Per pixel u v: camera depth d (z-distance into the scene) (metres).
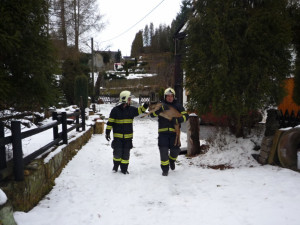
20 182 3.22
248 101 4.98
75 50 24.72
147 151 7.38
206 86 5.33
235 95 4.96
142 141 9.10
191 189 3.99
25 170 3.48
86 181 4.57
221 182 4.15
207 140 6.11
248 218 2.90
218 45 4.95
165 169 4.82
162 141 4.90
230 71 5.09
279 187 3.66
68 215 3.21
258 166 4.84
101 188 4.21
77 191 4.08
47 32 3.79
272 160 4.75
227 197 3.53
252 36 4.85
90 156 6.56
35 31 3.52
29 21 3.47
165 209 3.32
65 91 21.73
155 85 38.06
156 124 14.66
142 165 5.80
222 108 5.07
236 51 4.96
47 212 3.29
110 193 3.99
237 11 5.00
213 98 5.13
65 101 17.36
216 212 3.12
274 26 4.88
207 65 5.34
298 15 5.33
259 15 4.90
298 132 4.42
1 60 3.33
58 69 4.04
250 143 5.32
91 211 3.33
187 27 5.63
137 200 3.68
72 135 7.00
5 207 2.42
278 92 5.13
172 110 4.96
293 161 4.54
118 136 5.07
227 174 4.50
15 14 3.27
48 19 3.82
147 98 29.81
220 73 4.98
